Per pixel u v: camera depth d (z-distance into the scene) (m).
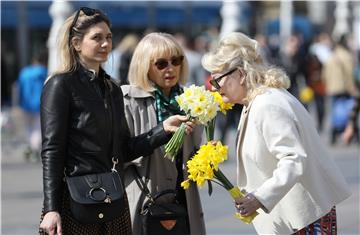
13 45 40.53
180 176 9.16
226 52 7.83
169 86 9.28
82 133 8.00
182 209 8.98
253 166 7.78
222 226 14.70
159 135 8.60
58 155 7.89
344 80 26.31
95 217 7.86
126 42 23.53
